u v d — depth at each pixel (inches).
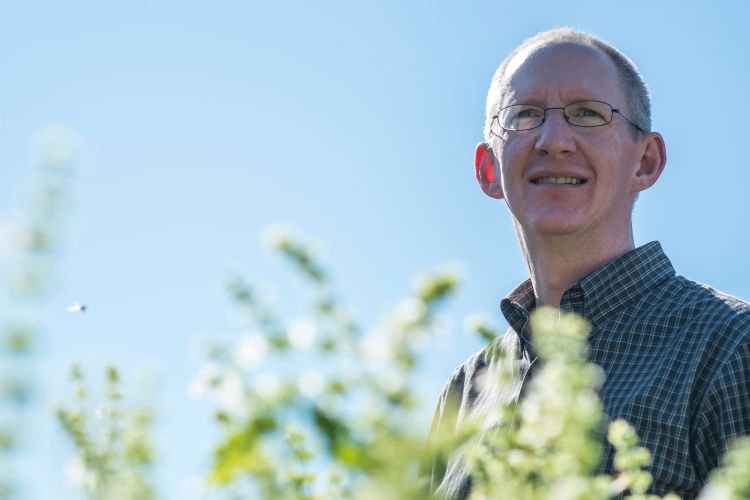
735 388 164.9
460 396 209.9
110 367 66.0
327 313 50.3
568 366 63.9
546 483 64.1
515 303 199.3
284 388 48.9
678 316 180.7
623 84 212.7
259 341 49.7
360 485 48.1
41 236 48.1
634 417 167.8
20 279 48.2
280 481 54.0
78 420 64.1
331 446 48.2
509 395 183.5
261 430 49.0
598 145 204.7
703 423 165.0
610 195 205.0
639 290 189.9
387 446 47.4
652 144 217.2
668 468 163.0
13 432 49.2
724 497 60.6
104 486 63.0
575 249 202.2
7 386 49.0
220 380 49.4
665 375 171.2
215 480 50.3
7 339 48.6
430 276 47.3
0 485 48.9
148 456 63.6
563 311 195.2
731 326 171.5
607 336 185.0
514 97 214.2
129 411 64.6
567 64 210.5
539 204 204.1
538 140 206.5
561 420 63.1
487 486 67.1
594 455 63.0
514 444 67.6
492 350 63.4
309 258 51.6
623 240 208.4
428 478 49.1
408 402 47.8
